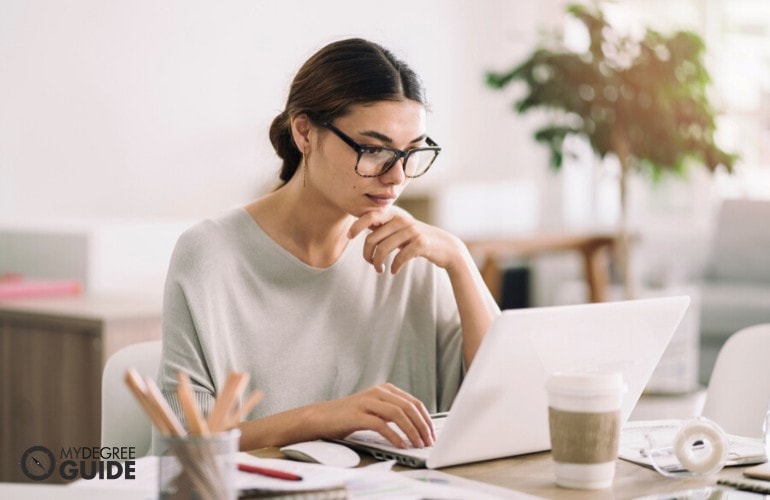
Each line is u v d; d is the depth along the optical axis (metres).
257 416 1.78
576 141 6.59
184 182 4.85
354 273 1.88
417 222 1.81
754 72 6.26
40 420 2.99
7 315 3.06
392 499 1.18
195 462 1.04
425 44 6.07
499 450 1.43
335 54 1.67
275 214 1.82
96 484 1.30
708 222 6.42
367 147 1.64
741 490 1.31
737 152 4.26
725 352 1.93
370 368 1.87
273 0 5.20
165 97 4.75
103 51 4.48
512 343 1.33
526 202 6.38
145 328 2.97
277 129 1.82
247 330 1.78
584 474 1.30
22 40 4.18
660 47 4.09
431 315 1.94
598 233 5.30
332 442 1.51
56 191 4.33
